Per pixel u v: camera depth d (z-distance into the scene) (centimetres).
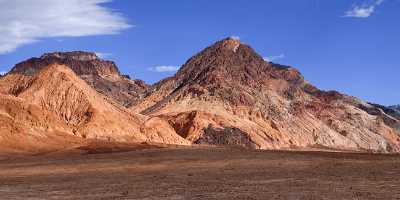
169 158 7188
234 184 4347
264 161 6600
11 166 6888
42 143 10306
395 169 5241
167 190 4025
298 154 7638
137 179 4997
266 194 3641
